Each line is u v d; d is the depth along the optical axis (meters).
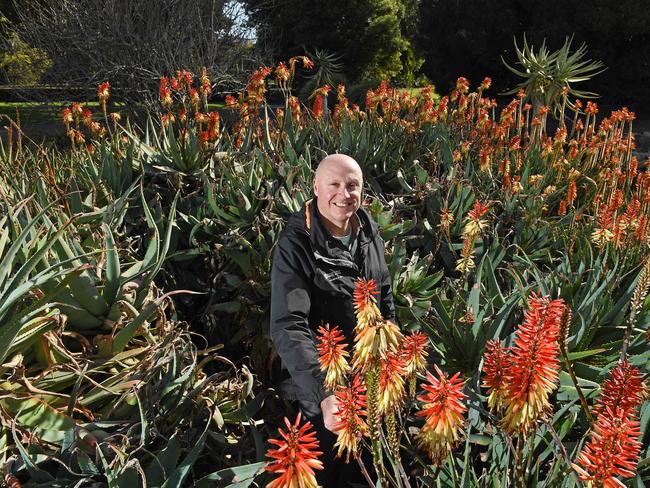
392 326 1.36
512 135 6.84
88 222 3.49
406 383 2.34
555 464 1.91
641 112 26.59
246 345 3.62
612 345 2.86
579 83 26.55
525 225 4.37
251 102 5.02
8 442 2.15
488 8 25.53
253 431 2.51
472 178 4.89
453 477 1.98
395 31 31.73
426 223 4.29
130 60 15.97
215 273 3.99
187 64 16.39
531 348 1.29
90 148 4.87
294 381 2.49
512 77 27.55
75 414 2.33
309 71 29.12
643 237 3.54
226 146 5.16
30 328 2.32
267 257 3.57
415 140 5.47
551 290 3.29
